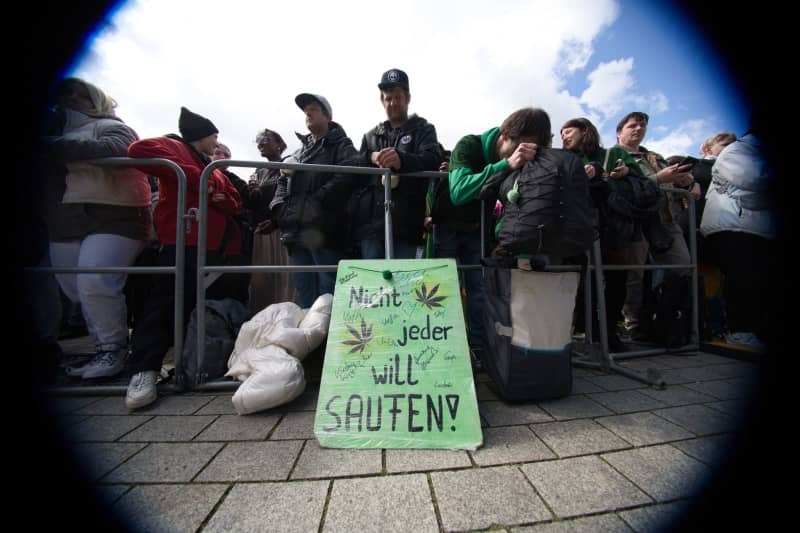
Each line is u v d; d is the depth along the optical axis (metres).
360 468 1.18
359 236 2.50
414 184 2.47
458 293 1.79
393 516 0.95
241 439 1.39
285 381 1.65
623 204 2.31
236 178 3.10
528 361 1.72
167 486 1.10
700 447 1.32
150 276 2.56
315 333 1.91
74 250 2.14
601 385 2.02
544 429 1.46
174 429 1.49
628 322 3.34
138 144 2.00
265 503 1.01
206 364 2.03
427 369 1.55
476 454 1.27
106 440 1.39
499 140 1.96
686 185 2.87
